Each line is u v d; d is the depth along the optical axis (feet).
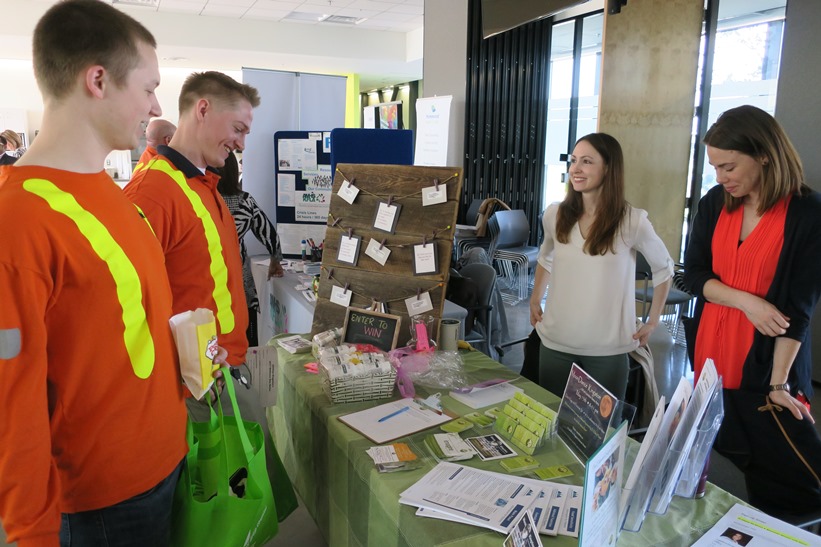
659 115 14.20
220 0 28.32
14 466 3.05
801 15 12.30
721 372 5.63
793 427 5.16
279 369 7.43
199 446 4.52
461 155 21.11
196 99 5.65
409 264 7.42
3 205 3.05
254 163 14.32
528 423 4.97
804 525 4.34
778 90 12.93
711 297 5.62
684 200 15.15
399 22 33.53
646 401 7.77
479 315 10.61
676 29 13.88
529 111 24.57
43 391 3.12
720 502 4.19
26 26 27.68
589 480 3.12
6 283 2.96
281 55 34.58
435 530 3.79
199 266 5.37
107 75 3.37
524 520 3.39
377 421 5.40
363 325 7.14
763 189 5.21
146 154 6.22
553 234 7.34
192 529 4.19
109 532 3.62
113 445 3.53
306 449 6.28
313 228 13.46
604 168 6.47
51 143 3.37
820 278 5.00
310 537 7.32
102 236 3.39
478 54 22.82
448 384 6.24
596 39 22.68
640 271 13.24
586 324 6.86
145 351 3.66
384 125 52.60
